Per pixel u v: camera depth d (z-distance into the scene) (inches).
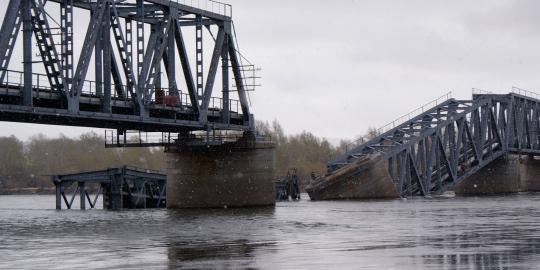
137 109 2615.7
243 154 3061.0
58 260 1316.4
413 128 4382.4
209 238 1676.9
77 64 2341.3
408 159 4163.4
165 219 2336.4
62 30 2285.9
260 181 3073.3
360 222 2119.8
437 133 4301.2
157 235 1764.3
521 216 2329.0
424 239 1574.8
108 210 3063.5
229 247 1480.1
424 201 3659.0
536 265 1163.3
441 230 1796.3
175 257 1331.2
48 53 2244.1
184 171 3095.5
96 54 2516.0
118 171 3159.5
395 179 4266.7
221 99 3139.8
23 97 2192.4
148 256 1352.1
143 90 2664.9
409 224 2016.5
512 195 4867.1
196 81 2970.0
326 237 1663.4
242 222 2164.1
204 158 3075.8
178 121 2802.7
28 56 2180.1
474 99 4726.9
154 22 2859.3
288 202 3629.4
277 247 1467.8
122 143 3080.7
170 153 3127.5
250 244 1533.0
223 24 3115.2
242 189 3058.6
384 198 3956.7
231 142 3070.9
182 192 3097.9
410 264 1194.6
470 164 4714.6
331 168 4124.0
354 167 3887.8
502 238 1569.9
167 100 2807.6
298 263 1230.3
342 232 1788.9
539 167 6387.8
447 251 1348.4
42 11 2209.6
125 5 2736.2
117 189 3166.8
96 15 2394.2
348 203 3452.3
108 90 2476.6
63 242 1619.1
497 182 5383.9
